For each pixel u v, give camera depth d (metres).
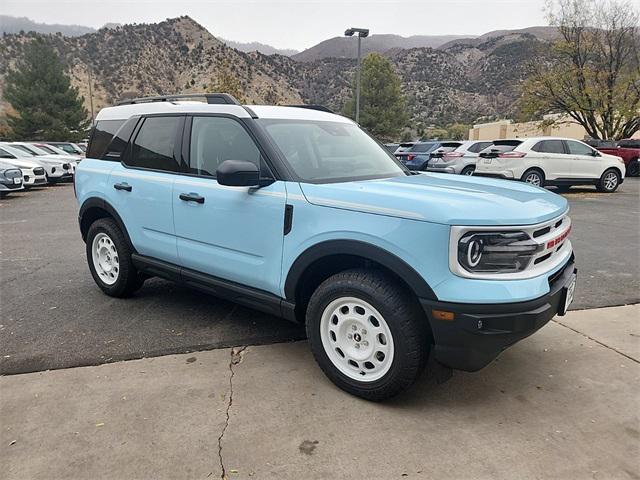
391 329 2.70
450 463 2.36
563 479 2.25
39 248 7.11
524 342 3.77
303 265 3.03
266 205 3.19
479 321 2.45
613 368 3.35
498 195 2.93
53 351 3.56
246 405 2.86
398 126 52.03
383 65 51.00
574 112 27.62
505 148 13.70
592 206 11.52
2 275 5.59
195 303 4.62
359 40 25.84
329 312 3.01
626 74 25.36
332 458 2.39
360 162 3.72
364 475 2.27
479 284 2.48
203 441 2.52
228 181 3.00
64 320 4.16
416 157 18.73
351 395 2.97
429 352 2.79
